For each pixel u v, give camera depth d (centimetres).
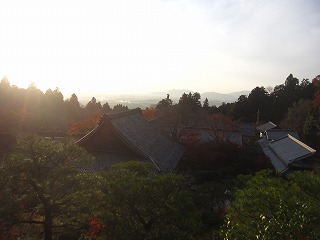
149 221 1231
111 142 2602
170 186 1232
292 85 9594
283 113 8419
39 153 1383
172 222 1198
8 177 1265
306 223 655
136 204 1191
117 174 1435
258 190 925
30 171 1341
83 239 1374
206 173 3198
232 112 8862
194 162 3622
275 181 1046
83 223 1366
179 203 1195
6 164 1324
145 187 1189
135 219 1234
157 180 1238
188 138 4284
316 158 3092
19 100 7306
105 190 1327
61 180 1338
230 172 3394
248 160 3606
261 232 653
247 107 8812
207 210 2131
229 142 3906
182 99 8544
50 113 6988
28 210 1409
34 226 1514
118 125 2705
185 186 2808
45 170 1382
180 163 3672
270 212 812
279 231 635
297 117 6819
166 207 1191
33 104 7388
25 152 1379
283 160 3347
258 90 8944
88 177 1397
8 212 1191
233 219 891
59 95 8469
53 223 1608
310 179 902
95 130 2598
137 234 1135
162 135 3678
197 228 1193
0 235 1250
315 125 5009
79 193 1380
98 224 1305
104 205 1271
